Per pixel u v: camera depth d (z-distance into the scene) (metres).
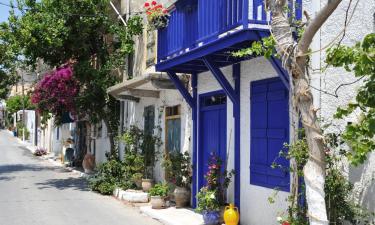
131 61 16.91
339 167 6.56
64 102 18.31
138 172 13.90
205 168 10.88
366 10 6.46
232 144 9.70
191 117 11.68
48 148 36.41
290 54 4.91
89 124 22.20
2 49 20.67
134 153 14.29
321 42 7.10
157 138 13.70
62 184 16.92
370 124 4.32
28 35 15.89
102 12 16.73
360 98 4.63
